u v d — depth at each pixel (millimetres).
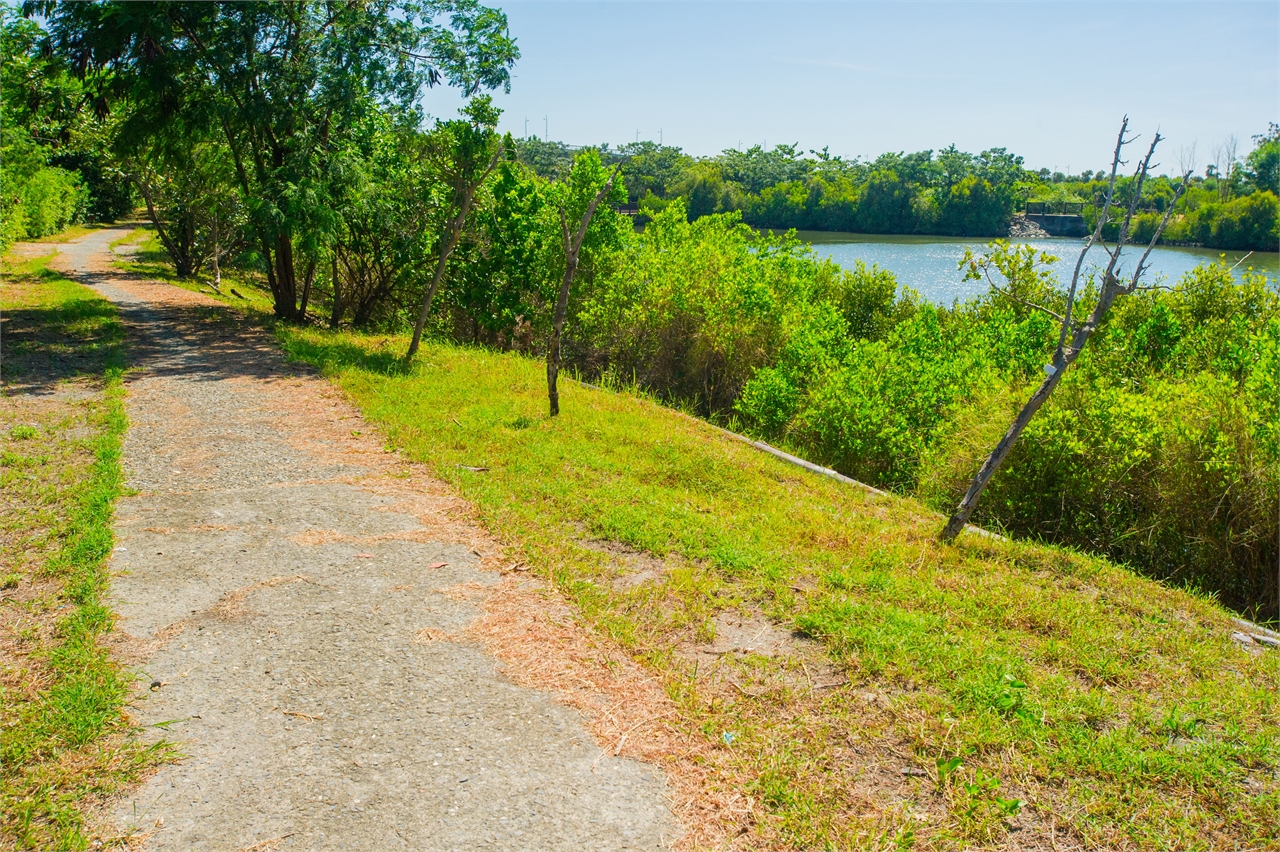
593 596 4852
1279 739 3803
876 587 5316
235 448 7605
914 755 3527
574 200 17766
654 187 96812
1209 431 7465
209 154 16906
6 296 17000
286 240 16250
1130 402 8117
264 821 3012
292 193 12656
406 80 13461
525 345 19516
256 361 11773
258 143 14477
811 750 3535
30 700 3631
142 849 2869
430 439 7965
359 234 16594
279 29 13734
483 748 3451
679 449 8445
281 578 4949
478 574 5109
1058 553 6559
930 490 9133
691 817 3105
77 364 11000
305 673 3951
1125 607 5539
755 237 21578
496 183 17094
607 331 17812
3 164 22922
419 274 17453
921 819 3143
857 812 3180
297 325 15844
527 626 4461
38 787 3115
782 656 4320
